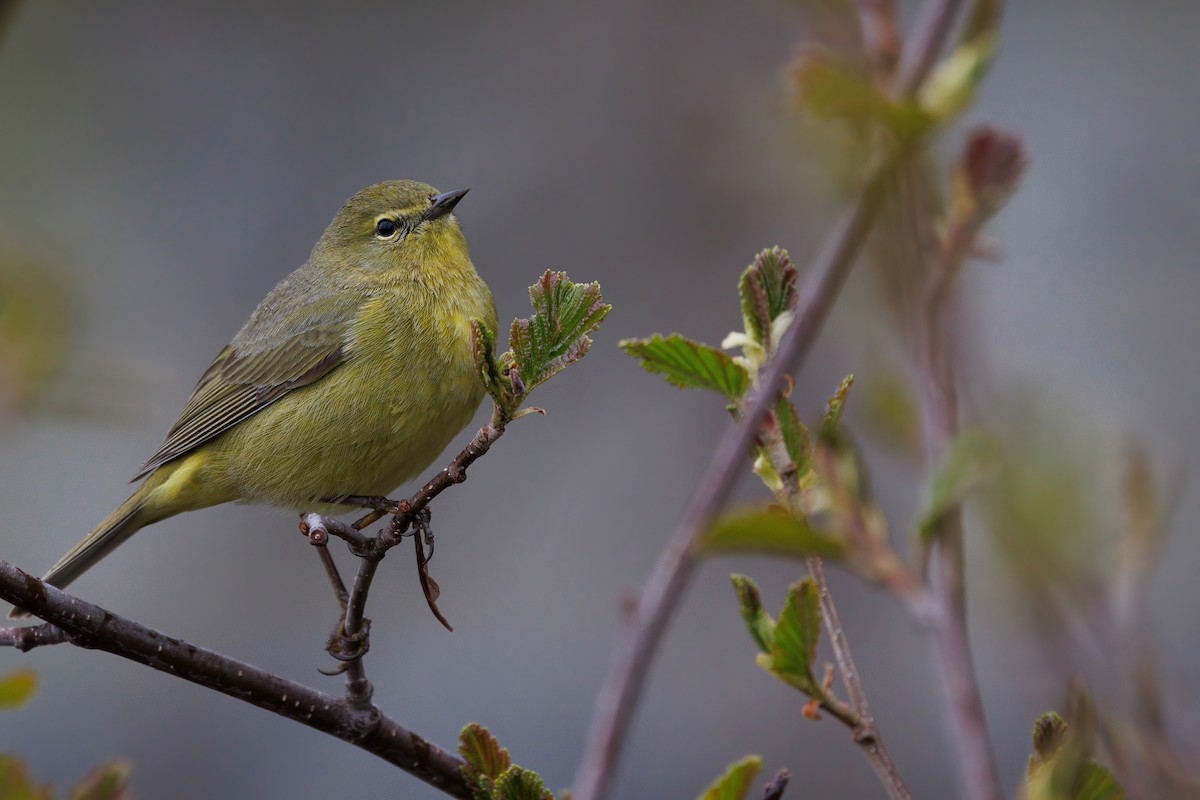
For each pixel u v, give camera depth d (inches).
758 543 155.1
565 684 528.1
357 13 644.7
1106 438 203.9
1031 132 573.6
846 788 468.4
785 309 193.2
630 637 169.3
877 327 229.8
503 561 561.6
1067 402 212.2
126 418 356.2
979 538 203.0
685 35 594.9
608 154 602.9
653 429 581.6
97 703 518.3
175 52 628.1
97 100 600.7
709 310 569.3
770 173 384.2
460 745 199.2
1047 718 168.7
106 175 590.6
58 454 549.6
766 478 185.8
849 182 202.7
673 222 583.5
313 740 525.7
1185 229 535.5
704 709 496.4
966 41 187.5
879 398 221.5
